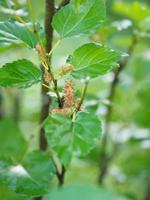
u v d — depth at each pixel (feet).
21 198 1.68
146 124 2.39
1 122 2.16
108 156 2.53
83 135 1.27
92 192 1.22
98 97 1.92
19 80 1.21
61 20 1.23
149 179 2.65
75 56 1.20
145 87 2.54
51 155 1.45
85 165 2.45
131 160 2.56
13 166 1.39
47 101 1.51
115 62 1.19
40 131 1.56
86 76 1.20
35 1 2.06
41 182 1.35
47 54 1.23
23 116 2.71
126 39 2.16
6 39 1.24
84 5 1.23
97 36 1.84
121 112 2.37
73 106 1.28
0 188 1.70
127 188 2.68
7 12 1.55
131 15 2.05
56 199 1.22
